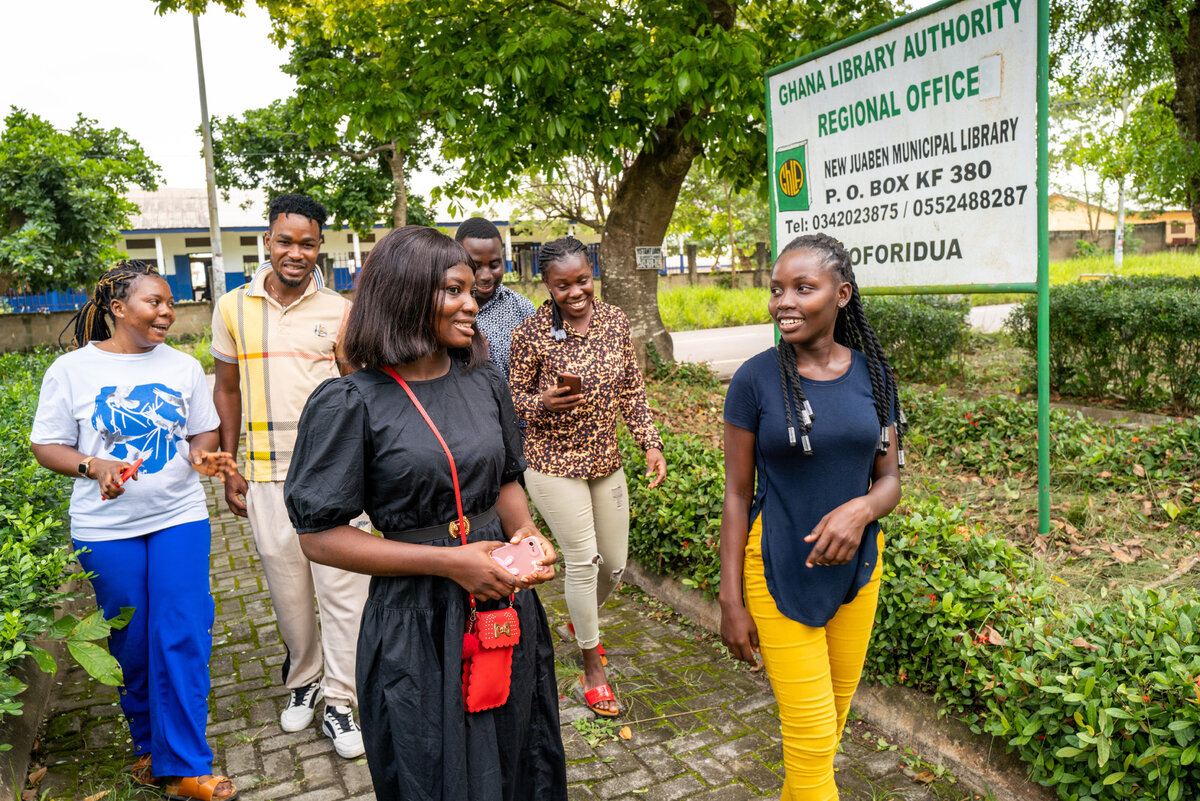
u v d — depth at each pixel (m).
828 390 2.11
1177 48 9.80
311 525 1.81
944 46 4.12
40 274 19.97
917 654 3.11
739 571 2.22
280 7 10.36
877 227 4.63
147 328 2.91
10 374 9.64
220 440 3.46
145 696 3.04
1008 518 4.57
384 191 24.06
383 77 8.70
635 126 8.30
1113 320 7.52
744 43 6.84
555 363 3.41
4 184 19.69
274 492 3.33
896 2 8.66
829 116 4.82
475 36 8.38
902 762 3.00
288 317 3.34
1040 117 3.76
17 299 21.14
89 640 2.79
